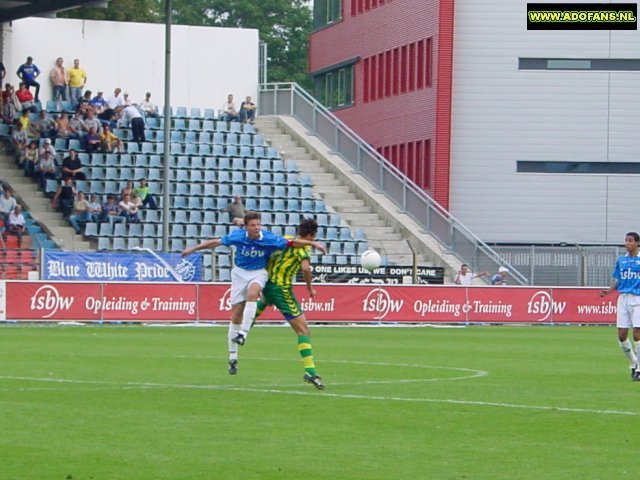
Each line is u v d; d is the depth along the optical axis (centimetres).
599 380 5372
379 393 4634
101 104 13562
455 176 14500
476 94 14475
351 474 2955
